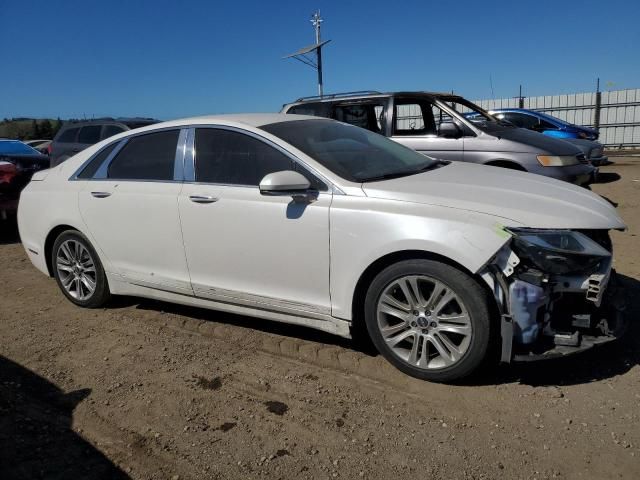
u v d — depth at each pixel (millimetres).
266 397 3141
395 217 3066
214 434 2814
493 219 2918
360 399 3068
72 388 3340
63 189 4574
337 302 3316
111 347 3891
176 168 3955
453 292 2957
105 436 2838
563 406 2895
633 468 2426
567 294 2945
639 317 3836
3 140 11289
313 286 3383
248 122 3789
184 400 3146
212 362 3590
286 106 8664
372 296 3227
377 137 4363
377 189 3227
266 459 2604
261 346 3779
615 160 15312
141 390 3277
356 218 3164
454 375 3053
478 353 2945
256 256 3545
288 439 2746
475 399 2998
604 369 3229
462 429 2756
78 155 4691
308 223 3309
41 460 2652
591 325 2986
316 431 2801
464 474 2441
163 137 4094
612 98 19109
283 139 3568
